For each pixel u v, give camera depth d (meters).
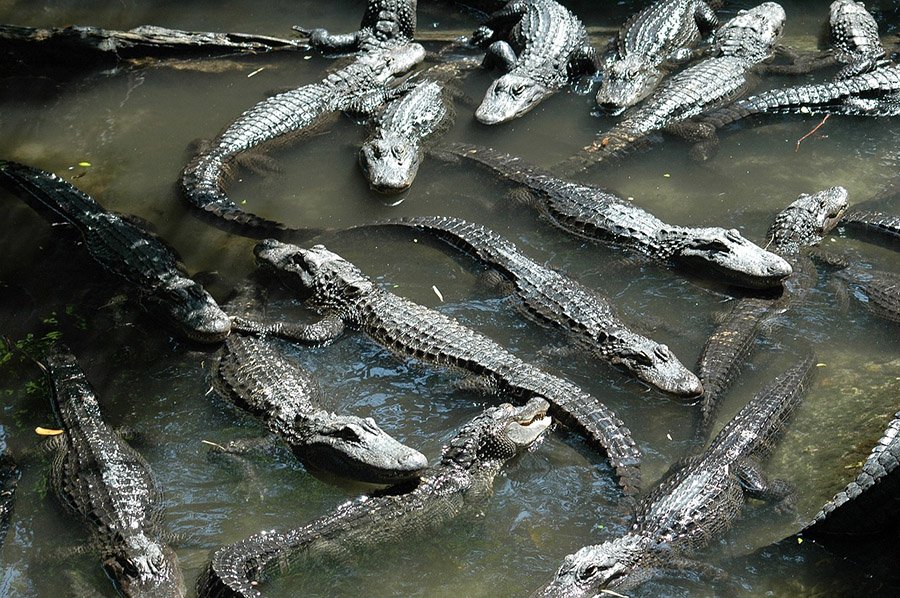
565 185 10.76
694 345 8.91
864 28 13.81
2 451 7.97
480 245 9.89
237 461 7.80
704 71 13.02
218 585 6.44
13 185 11.14
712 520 7.05
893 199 10.70
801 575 6.78
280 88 13.40
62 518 7.30
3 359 8.98
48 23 14.96
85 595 6.65
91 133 12.41
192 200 10.73
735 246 9.45
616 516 7.26
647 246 9.98
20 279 10.02
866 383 8.30
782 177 11.30
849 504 6.77
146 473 7.65
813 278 9.56
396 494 7.36
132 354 9.02
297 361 8.87
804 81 13.44
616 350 8.59
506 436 7.71
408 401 8.44
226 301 9.55
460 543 7.18
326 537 6.97
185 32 13.95
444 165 11.52
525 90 12.59
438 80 13.21
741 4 15.44
